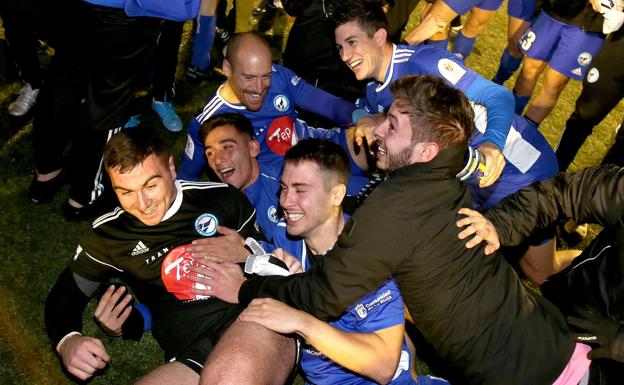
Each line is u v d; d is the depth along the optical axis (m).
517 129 3.49
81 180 3.43
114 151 2.62
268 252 2.98
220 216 2.96
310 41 3.85
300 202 2.68
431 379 2.97
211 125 3.22
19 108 4.04
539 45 4.20
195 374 2.65
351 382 2.78
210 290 2.78
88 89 3.19
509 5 4.71
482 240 2.36
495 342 2.36
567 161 4.21
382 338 2.44
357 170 3.78
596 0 3.79
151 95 4.48
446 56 3.19
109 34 2.99
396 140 2.32
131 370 3.11
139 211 2.73
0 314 3.14
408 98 2.29
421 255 2.25
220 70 4.88
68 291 2.83
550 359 2.39
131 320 3.00
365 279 2.28
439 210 2.26
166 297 2.84
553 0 4.06
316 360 2.75
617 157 3.85
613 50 3.72
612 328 2.38
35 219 3.58
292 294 2.38
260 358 2.19
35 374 2.97
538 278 3.78
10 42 3.83
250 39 3.37
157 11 2.96
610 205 2.53
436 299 2.33
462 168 2.49
